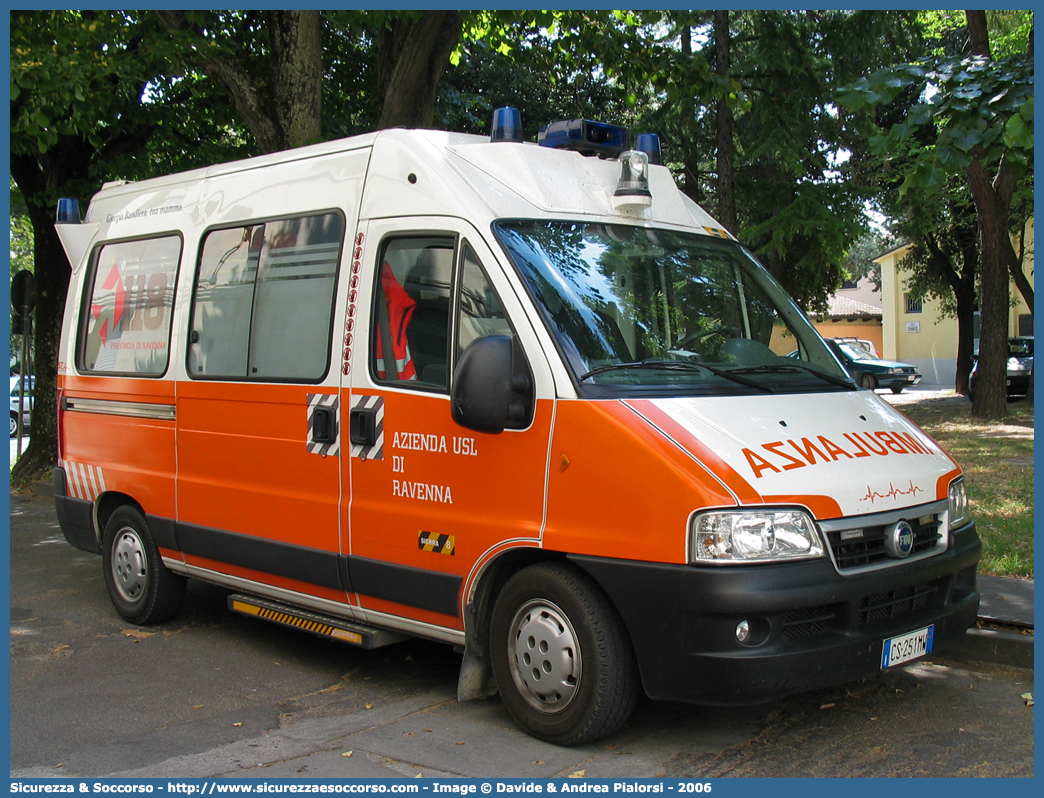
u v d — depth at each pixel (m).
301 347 5.39
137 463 6.54
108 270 7.00
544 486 4.23
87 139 12.50
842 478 4.08
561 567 4.24
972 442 14.43
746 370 4.72
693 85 11.60
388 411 4.86
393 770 4.12
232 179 6.09
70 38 9.48
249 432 5.66
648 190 5.07
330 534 5.15
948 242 27.75
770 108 14.74
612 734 4.38
